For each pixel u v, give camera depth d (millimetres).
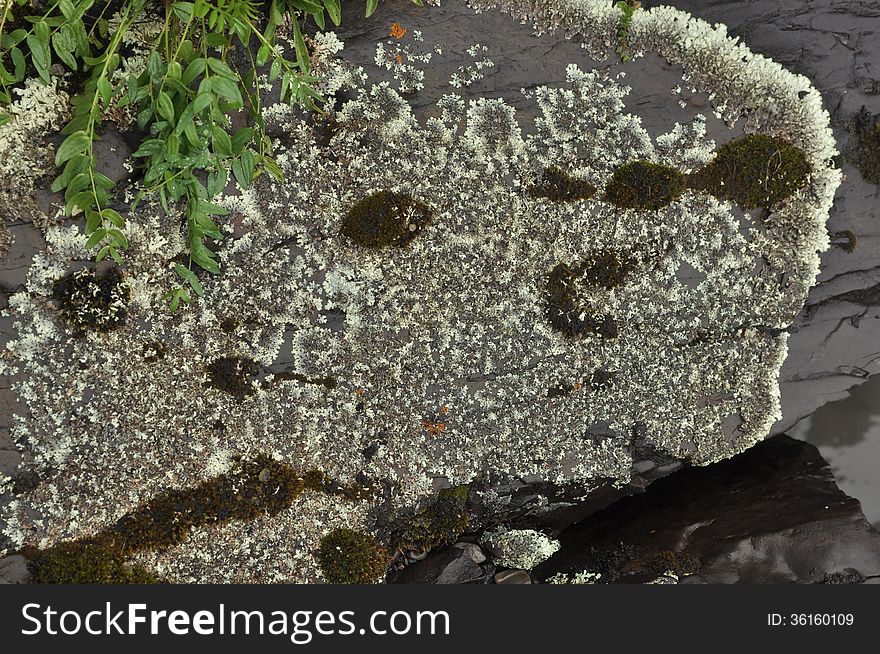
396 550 614
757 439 625
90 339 586
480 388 610
